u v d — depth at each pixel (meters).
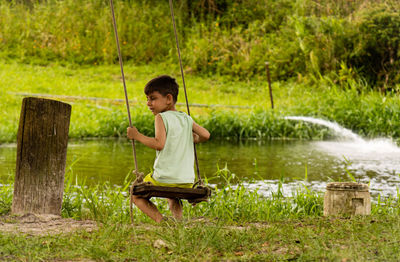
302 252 3.98
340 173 10.06
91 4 28.56
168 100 5.18
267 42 27.22
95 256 3.84
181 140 5.06
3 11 27.70
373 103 17.97
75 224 5.21
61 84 21.86
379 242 4.22
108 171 9.99
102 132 16.69
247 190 7.74
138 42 27.50
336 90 19.48
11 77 22.00
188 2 30.31
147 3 30.38
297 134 17.09
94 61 26.33
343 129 17.16
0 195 6.92
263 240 4.36
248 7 30.14
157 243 4.20
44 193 5.83
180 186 5.04
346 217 5.78
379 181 9.30
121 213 6.17
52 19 27.66
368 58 24.33
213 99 21.64
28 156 5.79
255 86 24.38
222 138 16.84
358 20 24.61
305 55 24.84
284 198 7.69
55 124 5.87
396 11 24.72
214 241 4.16
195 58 26.42
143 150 13.24
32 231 4.79
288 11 29.05
